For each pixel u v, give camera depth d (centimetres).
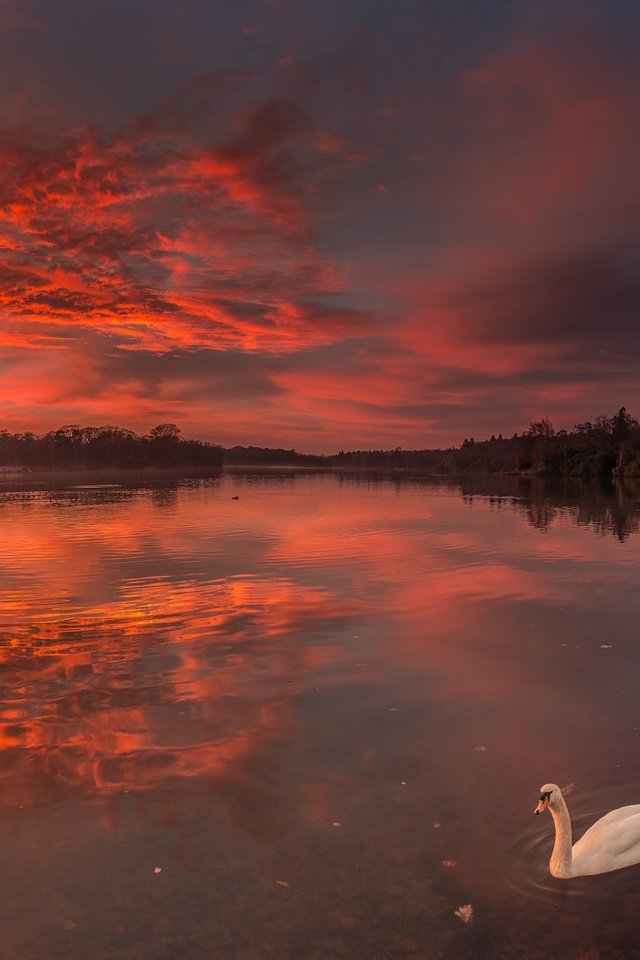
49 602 1667
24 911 550
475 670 1127
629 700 986
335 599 1680
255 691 1035
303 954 497
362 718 928
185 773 776
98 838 649
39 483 12038
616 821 604
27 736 879
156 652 1237
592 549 2569
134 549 2686
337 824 666
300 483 11488
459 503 5588
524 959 486
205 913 543
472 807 693
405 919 530
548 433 17612
